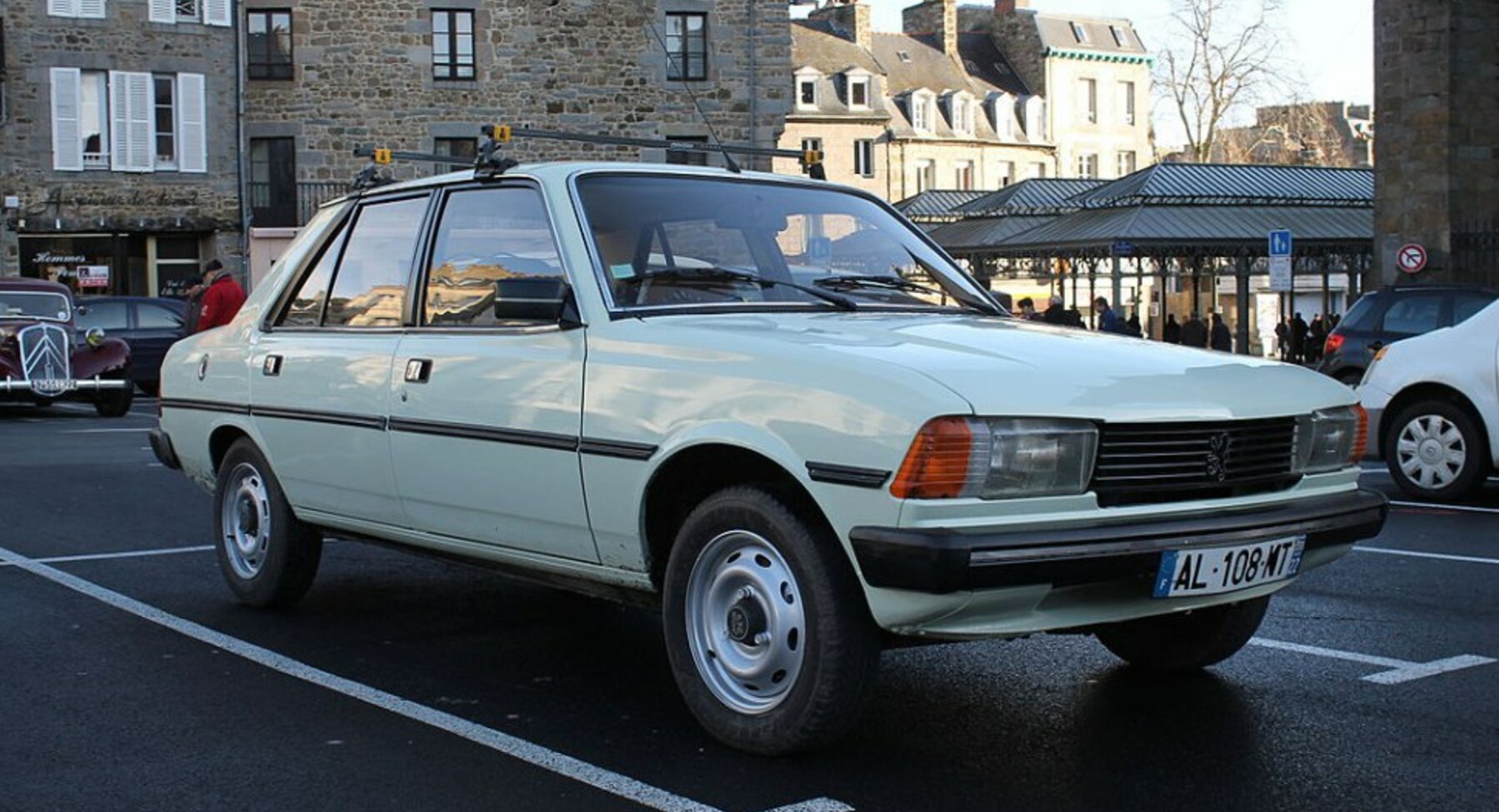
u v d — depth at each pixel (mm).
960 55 73000
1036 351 4379
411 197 5797
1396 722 4742
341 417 5738
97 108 31328
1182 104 50375
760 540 4203
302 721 4781
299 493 6148
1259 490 4441
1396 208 25516
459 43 33375
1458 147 24875
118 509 10031
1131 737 4586
